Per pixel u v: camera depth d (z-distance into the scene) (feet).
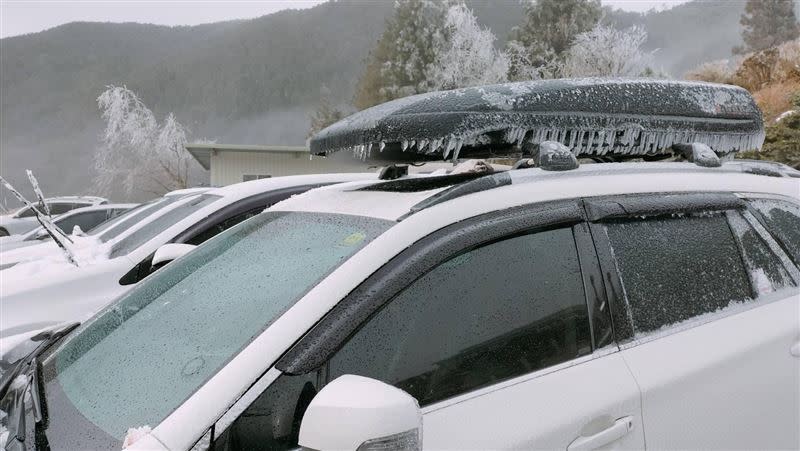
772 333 7.01
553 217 6.18
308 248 6.32
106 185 133.39
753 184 8.05
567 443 5.43
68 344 6.72
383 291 5.15
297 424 4.63
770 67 76.69
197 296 6.49
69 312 12.68
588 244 6.32
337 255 5.82
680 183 7.36
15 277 13.82
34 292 12.72
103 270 13.44
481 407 5.29
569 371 5.80
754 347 6.79
